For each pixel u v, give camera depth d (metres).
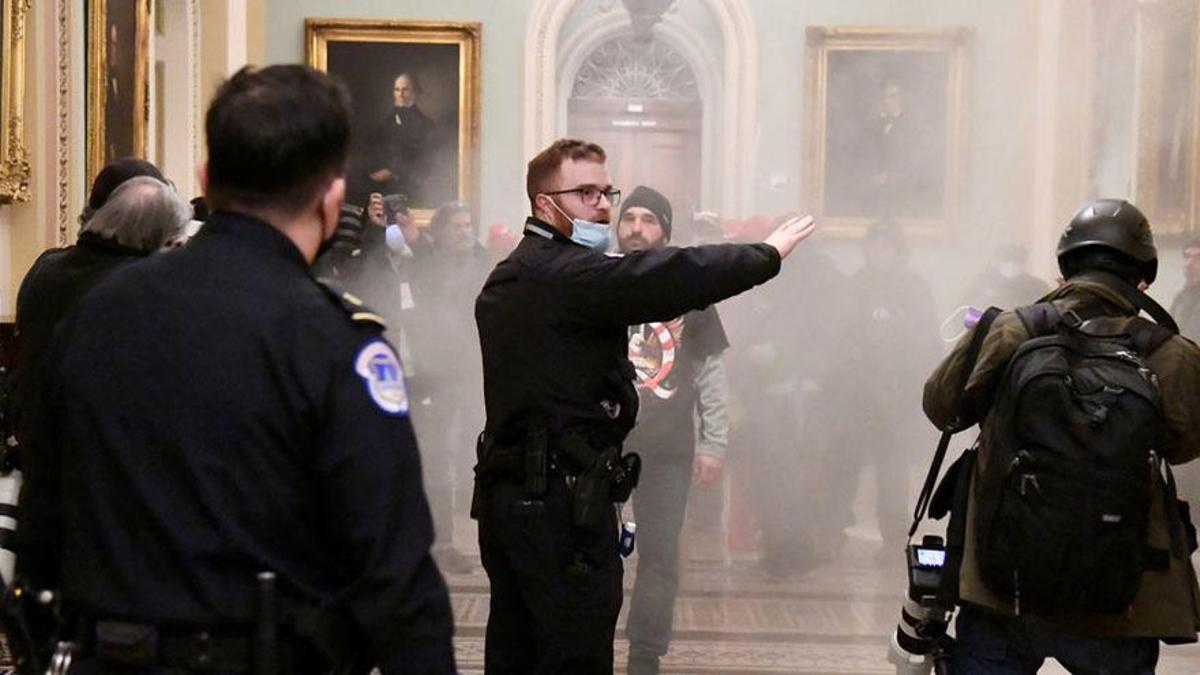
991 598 3.22
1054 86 12.20
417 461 2.10
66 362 2.13
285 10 13.70
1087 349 3.16
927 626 3.55
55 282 3.81
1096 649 3.23
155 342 2.07
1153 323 3.26
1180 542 3.24
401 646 2.04
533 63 13.82
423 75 13.71
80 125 8.77
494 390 3.62
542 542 3.53
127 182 3.94
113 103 9.45
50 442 2.21
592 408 3.57
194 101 12.40
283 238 2.14
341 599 2.07
